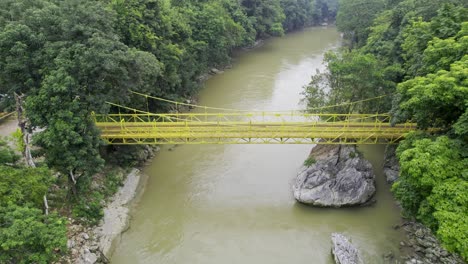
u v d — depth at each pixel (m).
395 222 30.05
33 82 26.31
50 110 25.05
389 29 45.91
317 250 27.80
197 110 50.44
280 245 28.34
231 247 28.25
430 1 38.38
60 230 19.44
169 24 45.19
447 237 18.09
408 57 35.78
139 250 27.88
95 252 26.28
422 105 22.58
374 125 33.25
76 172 30.16
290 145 42.03
